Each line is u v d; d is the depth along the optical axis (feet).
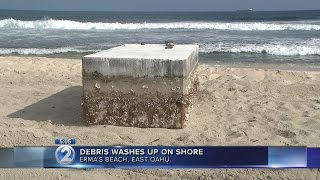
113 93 17.99
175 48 21.86
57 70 34.50
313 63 46.24
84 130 17.78
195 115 20.42
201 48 59.21
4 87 26.99
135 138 16.83
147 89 17.80
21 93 25.03
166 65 17.49
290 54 53.42
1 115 20.27
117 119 18.17
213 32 87.71
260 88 26.78
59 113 20.51
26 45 62.85
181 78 17.53
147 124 18.07
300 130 17.71
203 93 24.66
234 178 13.98
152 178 14.30
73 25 99.71
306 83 28.48
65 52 55.26
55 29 94.58
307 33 84.69
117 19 198.80
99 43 65.36
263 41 67.92
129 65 17.70
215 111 21.16
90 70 17.95
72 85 27.50
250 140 16.56
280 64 45.57
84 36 77.46
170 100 17.75
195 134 17.40
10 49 56.95
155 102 17.84
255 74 33.68
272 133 17.62
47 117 19.90
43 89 26.27
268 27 98.99
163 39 71.36
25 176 14.37
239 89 26.30
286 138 16.90
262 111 20.99
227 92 25.44
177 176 14.35
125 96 17.97
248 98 24.02
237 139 16.75
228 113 20.74
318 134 17.33
